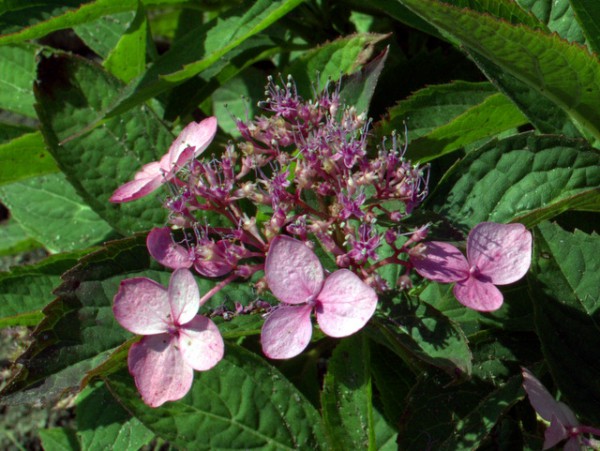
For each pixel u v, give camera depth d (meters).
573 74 0.20
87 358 0.21
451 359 0.18
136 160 0.25
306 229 0.19
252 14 0.25
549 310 0.21
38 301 0.26
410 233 0.19
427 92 0.25
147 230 0.24
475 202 0.21
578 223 0.24
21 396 0.20
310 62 0.26
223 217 0.23
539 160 0.21
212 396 0.21
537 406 0.19
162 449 0.28
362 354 0.20
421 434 0.20
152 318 0.18
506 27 0.19
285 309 0.17
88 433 0.25
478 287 0.18
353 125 0.20
